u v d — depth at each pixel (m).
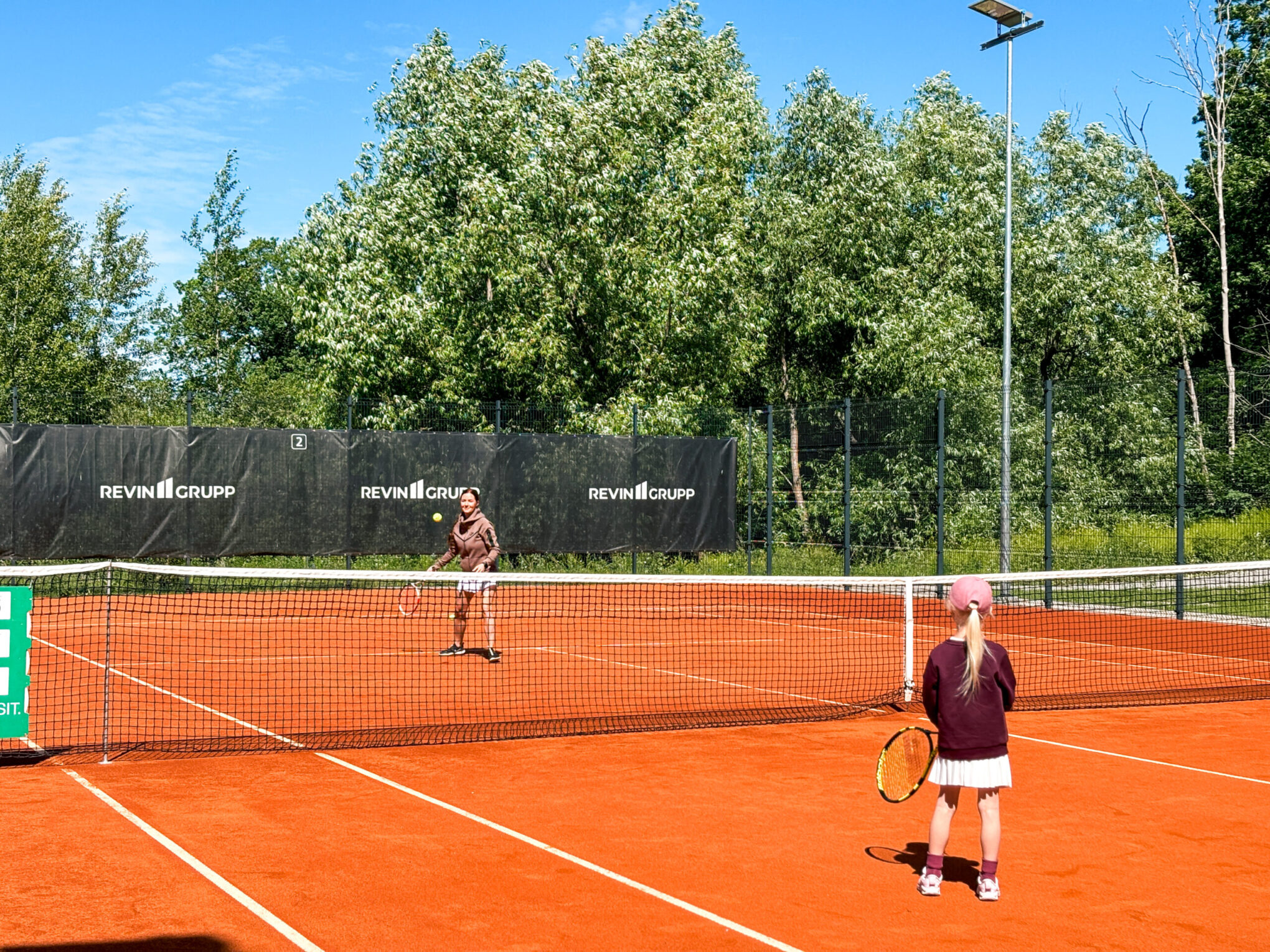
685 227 26.73
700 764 7.97
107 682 8.29
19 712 7.49
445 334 26.66
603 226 26.33
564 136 26.44
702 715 9.88
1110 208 36.22
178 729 9.08
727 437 23.34
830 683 11.70
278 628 16.05
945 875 5.61
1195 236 41.69
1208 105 40.16
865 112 35.22
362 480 19.98
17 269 36.72
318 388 27.23
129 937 4.72
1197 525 19.48
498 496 20.80
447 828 6.34
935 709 5.31
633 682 11.70
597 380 27.31
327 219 27.94
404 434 20.25
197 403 26.14
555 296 26.03
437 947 4.64
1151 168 39.50
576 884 5.41
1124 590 19.06
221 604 18.47
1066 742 8.84
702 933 4.82
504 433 20.88
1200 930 4.91
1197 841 6.21
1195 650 14.62
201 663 12.74
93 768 7.73
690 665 12.92
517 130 27.03
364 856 5.81
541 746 8.54
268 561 20.56
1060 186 34.41
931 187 32.09
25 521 18.28
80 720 9.44
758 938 4.76
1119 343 31.12
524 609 18.56
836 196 31.47
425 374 26.92
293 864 5.68
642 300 26.16
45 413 23.56
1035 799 7.10
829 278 31.20
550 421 25.39
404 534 20.23
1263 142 39.53
